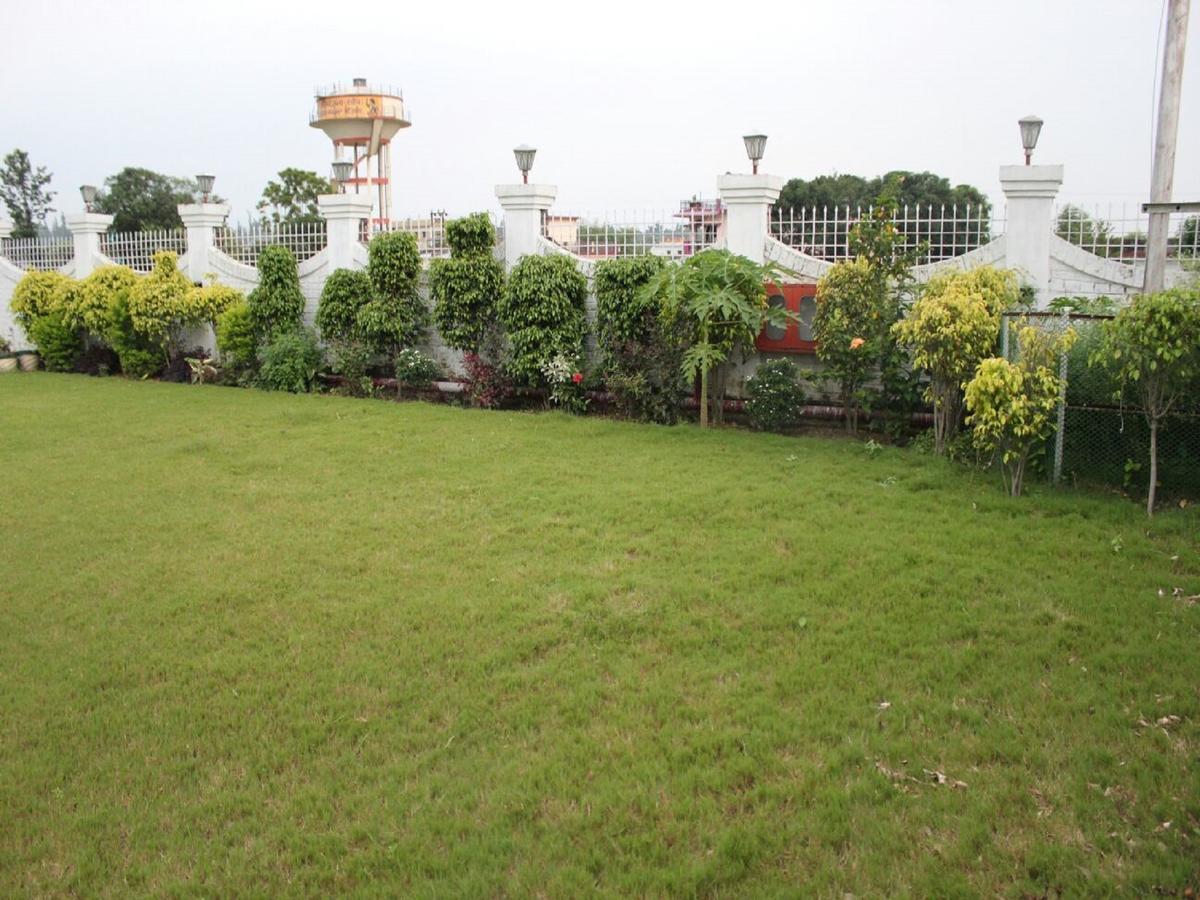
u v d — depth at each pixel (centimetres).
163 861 347
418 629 539
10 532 728
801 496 774
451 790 381
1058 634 509
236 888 330
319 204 1512
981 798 367
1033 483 795
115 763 409
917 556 628
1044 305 995
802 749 405
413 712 445
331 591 599
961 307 838
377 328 1380
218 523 746
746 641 511
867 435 1041
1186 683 451
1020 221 1001
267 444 1034
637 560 643
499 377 1291
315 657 506
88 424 1173
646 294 1096
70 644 527
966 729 417
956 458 873
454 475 879
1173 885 317
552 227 1388
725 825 356
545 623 541
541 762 399
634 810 367
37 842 358
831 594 570
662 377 1134
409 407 1271
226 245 1708
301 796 381
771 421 1063
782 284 1107
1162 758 388
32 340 1830
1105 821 352
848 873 328
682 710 437
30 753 418
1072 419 790
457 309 1319
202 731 434
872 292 979
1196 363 674
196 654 513
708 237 1252
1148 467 770
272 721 441
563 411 1228
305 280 1567
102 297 1709
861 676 469
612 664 489
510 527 718
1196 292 681
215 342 1655
